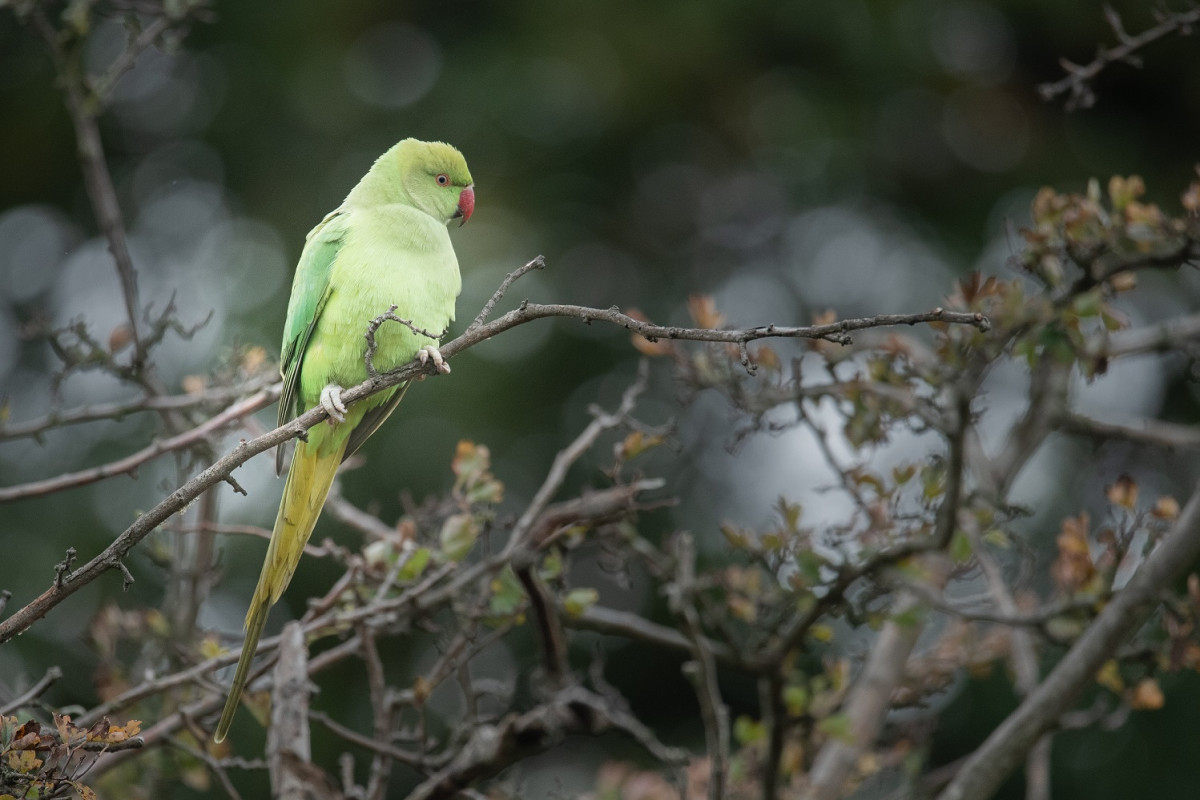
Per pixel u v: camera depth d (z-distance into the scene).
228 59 15.63
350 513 8.12
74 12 7.93
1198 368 7.84
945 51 16.75
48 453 13.14
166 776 8.02
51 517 12.80
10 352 14.27
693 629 7.08
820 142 16.33
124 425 13.15
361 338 7.43
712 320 7.60
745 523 14.20
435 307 7.61
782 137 16.36
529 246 15.22
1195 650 6.90
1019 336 7.07
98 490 12.95
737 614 7.59
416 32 16.17
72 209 15.22
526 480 14.11
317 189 15.17
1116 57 7.42
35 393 14.03
